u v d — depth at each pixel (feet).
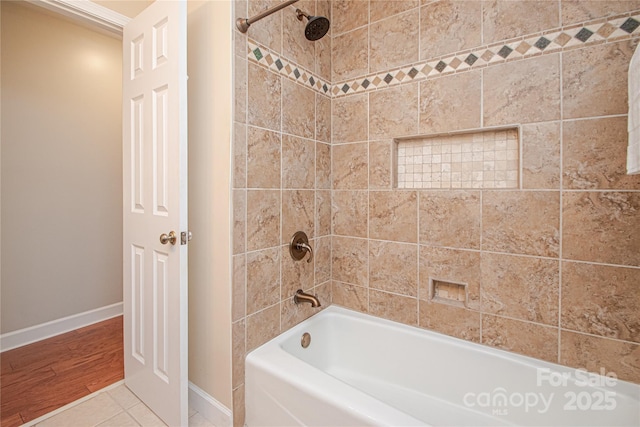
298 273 5.55
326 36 6.10
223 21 4.32
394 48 5.49
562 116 4.16
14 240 6.97
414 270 5.43
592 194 4.02
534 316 4.45
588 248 4.07
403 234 5.52
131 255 5.12
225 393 4.54
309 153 5.71
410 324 5.52
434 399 5.04
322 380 3.92
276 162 5.02
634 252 3.81
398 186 5.75
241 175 4.46
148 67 4.60
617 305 3.93
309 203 5.75
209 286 4.69
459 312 5.03
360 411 3.36
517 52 4.42
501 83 4.55
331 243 6.37
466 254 4.93
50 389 5.46
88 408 4.98
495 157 4.83
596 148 3.98
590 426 3.94
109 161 8.54
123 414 4.84
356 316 5.92
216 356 4.65
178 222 4.17
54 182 7.54
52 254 7.55
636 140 3.00
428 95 5.16
